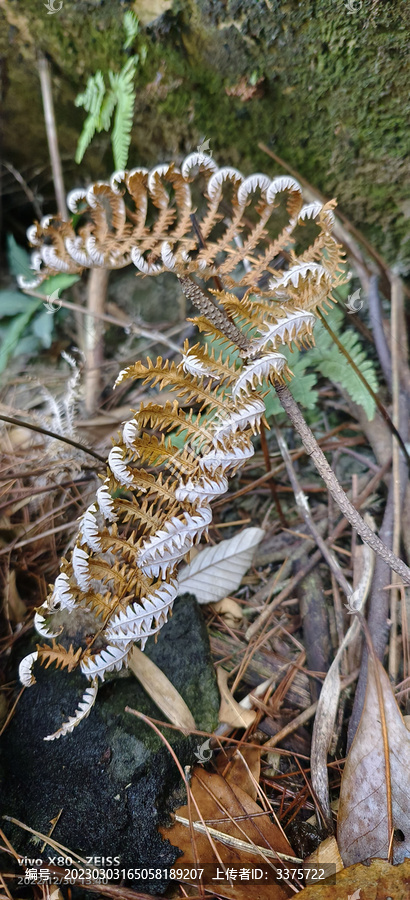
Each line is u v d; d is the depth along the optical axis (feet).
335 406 1.23
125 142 1.07
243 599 1.02
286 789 0.80
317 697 0.88
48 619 0.67
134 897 0.71
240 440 0.60
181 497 0.60
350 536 1.07
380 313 1.15
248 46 1.05
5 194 1.52
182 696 0.83
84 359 1.32
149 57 1.14
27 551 1.02
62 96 1.29
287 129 1.14
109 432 1.20
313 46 1.01
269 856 0.72
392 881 0.64
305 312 0.60
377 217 1.20
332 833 0.74
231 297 0.58
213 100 1.16
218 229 1.33
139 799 0.75
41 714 0.81
